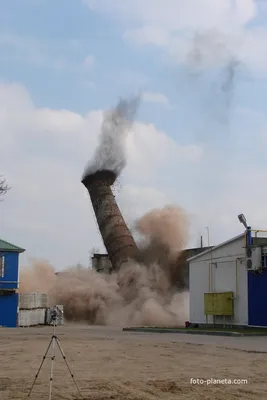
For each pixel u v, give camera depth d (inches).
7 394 527.8
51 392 528.4
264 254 1501.0
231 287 1617.9
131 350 951.6
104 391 546.0
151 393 536.4
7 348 1005.8
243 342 1114.7
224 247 1665.8
